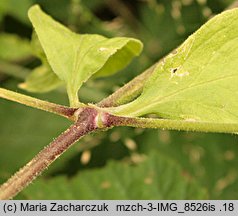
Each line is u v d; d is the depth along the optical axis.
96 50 0.13
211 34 0.12
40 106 0.12
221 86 0.12
